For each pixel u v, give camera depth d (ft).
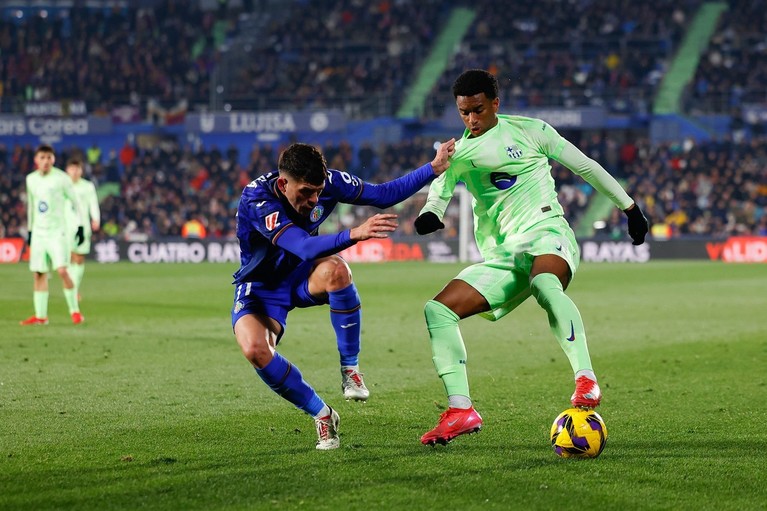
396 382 60.70
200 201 246.68
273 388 39.99
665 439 42.83
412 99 272.72
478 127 41.42
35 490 34.65
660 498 33.24
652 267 190.70
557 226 41.63
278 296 41.06
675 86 269.03
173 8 299.58
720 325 94.02
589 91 260.21
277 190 38.52
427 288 142.61
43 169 93.71
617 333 87.81
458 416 39.22
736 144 247.29
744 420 47.57
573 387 58.75
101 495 33.88
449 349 40.06
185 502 32.94
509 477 35.91
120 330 89.81
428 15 297.12
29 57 282.97
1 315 103.65
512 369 66.64
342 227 235.81
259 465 37.99
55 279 160.66
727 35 281.95
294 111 257.96
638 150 250.78
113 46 286.87
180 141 270.46
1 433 44.68
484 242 43.73
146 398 54.24
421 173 41.27
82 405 52.06
